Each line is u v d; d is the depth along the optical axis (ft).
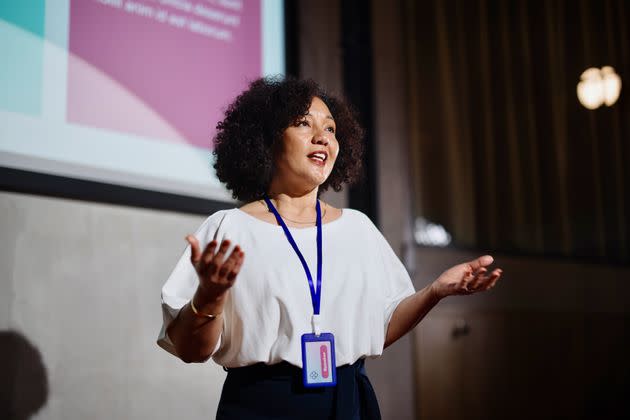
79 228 8.50
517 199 15.24
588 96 16.55
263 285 4.70
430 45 14.85
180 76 9.48
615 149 16.78
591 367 15.29
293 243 4.91
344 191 12.32
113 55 8.80
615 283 16.14
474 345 13.76
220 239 4.92
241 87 10.18
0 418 7.58
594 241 16.22
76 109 8.38
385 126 13.67
